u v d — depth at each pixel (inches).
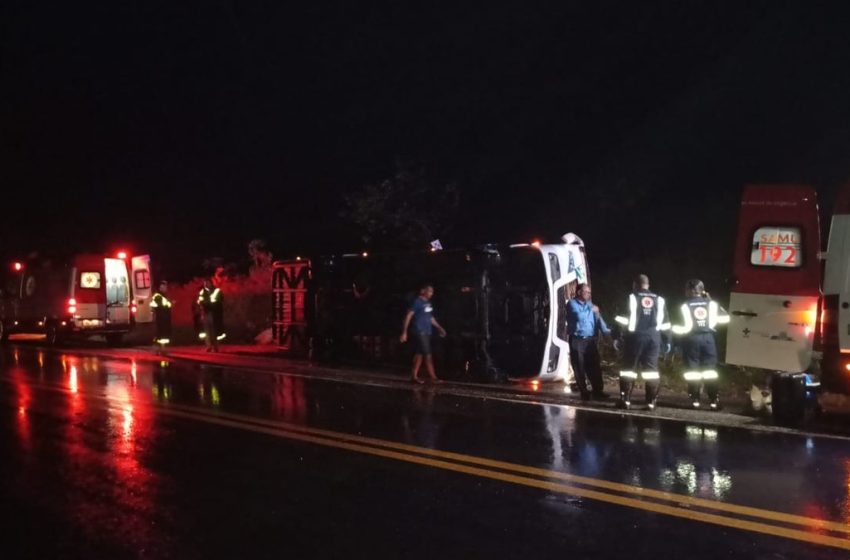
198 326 871.1
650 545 233.1
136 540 245.6
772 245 407.2
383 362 651.5
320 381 571.5
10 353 792.3
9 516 268.8
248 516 265.7
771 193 408.2
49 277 866.1
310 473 315.3
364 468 321.1
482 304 565.0
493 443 360.2
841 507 263.9
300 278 714.8
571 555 226.8
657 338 439.5
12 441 375.6
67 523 261.4
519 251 555.5
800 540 235.1
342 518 261.9
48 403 478.9
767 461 322.3
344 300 681.0
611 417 420.2
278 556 231.5
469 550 232.4
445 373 592.1
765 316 406.9
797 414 391.9
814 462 320.2
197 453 349.7
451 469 317.1
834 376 382.3
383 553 231.8
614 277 746.2
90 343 919.0
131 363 695.7
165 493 291.9
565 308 530.6
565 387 535.2
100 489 297.7
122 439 378.3
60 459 341.4
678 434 374.6
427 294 561.6
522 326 553.3
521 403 468.8
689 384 450.3
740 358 414.9
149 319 896.9
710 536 239.1
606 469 312.7
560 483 295.0
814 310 394.0
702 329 437.7
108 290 861.8
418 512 266.2
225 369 647.8
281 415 435.2
